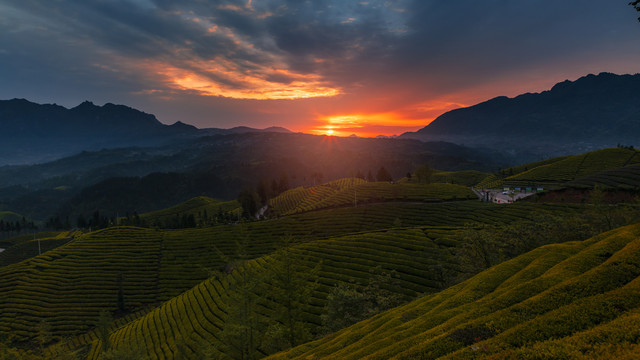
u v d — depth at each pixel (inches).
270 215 6279.5
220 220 6929.1
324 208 5733.3
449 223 4121.6
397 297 1819.6
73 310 3676.2
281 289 1705.2
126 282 4128.9
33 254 6761.8
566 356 501.7
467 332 692.1
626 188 3946.9
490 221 3880.4
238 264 1824.6
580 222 1737.2
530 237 1686.8
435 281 2277.3
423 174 6806.1
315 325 2070.6
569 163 7116.1
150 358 2420.0
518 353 546.9
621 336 508.4
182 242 4955.7
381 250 2947.8
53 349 2498.8
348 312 1663.4
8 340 3149.6
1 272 4247.0
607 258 935.7
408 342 771.4
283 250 1712.6
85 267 4362.7
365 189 6333.7
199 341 2357.3
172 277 4212.6
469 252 1877.5
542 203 4094.5
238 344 1636.3
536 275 1005.8
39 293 3875.5
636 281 675.4
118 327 3388.3
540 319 634.8
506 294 855.1
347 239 3336.6
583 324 589.6
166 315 3063.5
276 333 1556.3
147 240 5034.5
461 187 5974.4
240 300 1667.1
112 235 5137.8
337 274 2635.3
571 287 747.4
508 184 7066.9
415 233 3191.4
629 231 1085.8
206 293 3164.4
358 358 830.5
